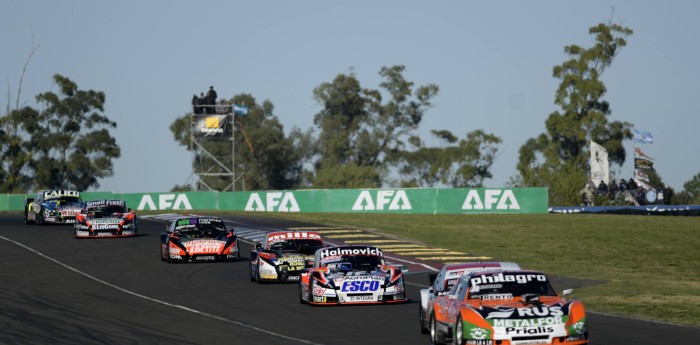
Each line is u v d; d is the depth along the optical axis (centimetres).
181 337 6944
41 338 6944
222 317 8112
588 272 13325
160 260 13650
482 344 5456
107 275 12012
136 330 7356
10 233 18238
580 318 5566
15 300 9650
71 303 9362
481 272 6081
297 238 11269
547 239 17762
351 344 6438
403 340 6575
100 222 16912
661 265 14875
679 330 6875
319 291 8650
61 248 15438
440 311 6222
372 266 9019
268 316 8100
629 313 8100
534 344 5447
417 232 18475
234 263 13262
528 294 5781
